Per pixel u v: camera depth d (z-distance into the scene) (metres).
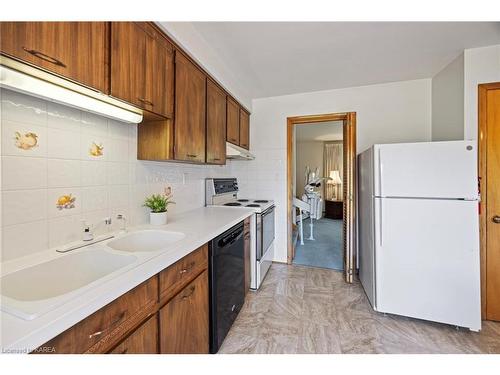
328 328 1.82
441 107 2.42
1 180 0.90
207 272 1.44
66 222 1.15
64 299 0.66
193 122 1.82
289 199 3.24
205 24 1.66
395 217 1.90
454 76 2.20
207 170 2.73
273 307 2.13
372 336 1.73
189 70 1.75
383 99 2.79
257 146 3.34
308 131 5.72
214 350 1.48
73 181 1.18
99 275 1.08
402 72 2.49
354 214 2.81
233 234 1.82
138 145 1.62
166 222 1.72
